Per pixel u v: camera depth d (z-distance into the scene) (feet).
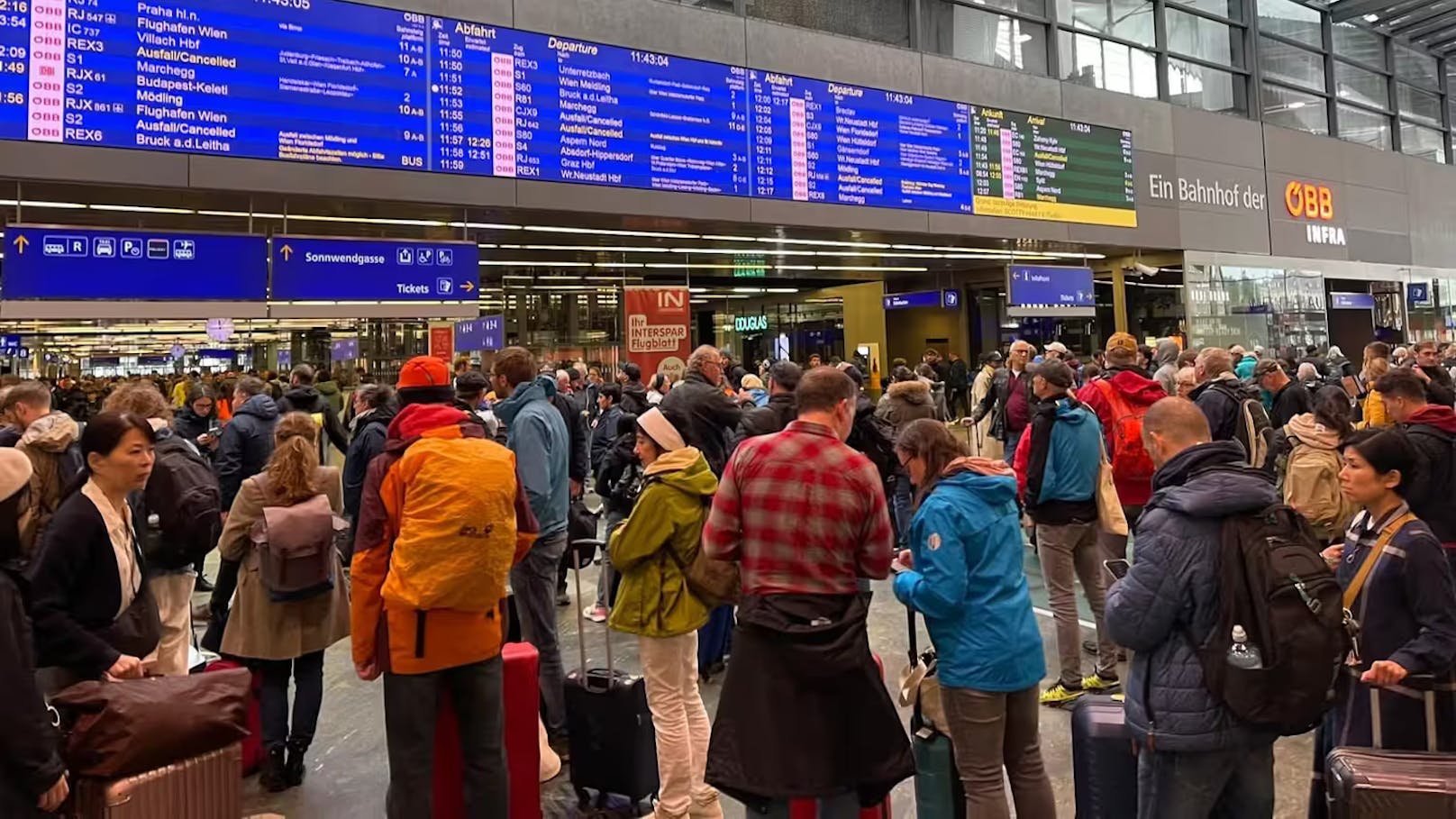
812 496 7.93
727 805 11.22
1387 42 69.72
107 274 26.03
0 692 6.43
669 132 35.76
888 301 63.87
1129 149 50.88
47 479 10.84
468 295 31.40
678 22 36.29
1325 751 8.87
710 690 14.80
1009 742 8.79
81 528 8.56
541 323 46.14
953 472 8.86
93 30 25.50
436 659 8.60
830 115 40.06
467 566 8.38
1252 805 7.30
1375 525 8.69
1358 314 69.00
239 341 34.71
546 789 11.51
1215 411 16.75
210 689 8.36
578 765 10.92
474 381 13.79
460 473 8.48
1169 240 52.75
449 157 31.09
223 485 19.35
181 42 26.76
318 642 11.56
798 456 8.11
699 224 37.60
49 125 24.89
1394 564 8.34
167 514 10.70
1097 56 51.75
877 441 18.22
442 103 31.07
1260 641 6.54
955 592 8.36
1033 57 48.85
